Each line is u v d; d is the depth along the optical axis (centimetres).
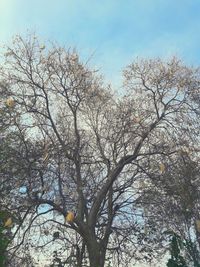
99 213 2142
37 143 1944
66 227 1995
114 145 2161
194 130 2019
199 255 1983
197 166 2002
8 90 1980
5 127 1886
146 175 2111
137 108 2120
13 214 1827
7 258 1817
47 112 2025
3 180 1873
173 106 2050
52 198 1970
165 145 2023
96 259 1922
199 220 1823
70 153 2023
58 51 2073
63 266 2011
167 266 1981
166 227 2091
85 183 2134
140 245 2178
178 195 2003
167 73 2091
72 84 2080
